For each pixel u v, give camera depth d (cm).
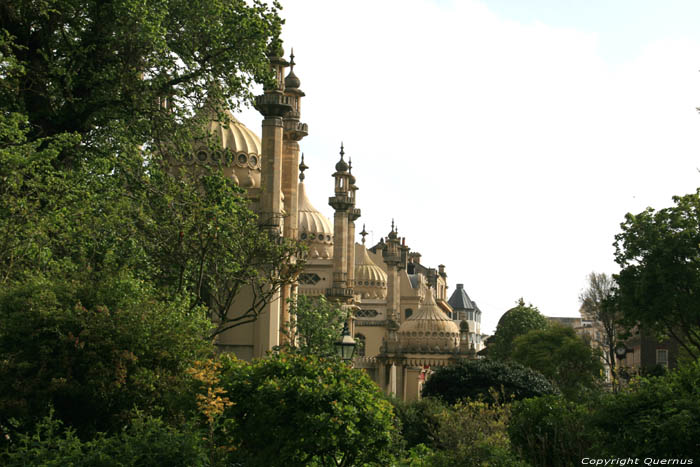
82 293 1802
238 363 1911
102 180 2722
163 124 3014
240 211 3102
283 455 1630
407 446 3569
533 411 2195
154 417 1716
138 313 1767
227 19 2986
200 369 1739
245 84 3098
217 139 3225
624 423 1756
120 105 2905
